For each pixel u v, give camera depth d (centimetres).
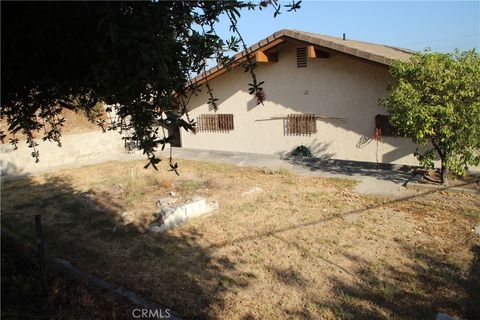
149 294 467
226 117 1421
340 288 470
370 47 1349
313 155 1242
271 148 1338
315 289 471
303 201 805
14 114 368
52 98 339
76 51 202
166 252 594
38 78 263
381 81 1071
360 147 1144
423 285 468
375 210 731
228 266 538
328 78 1170
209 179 1010
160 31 213
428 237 604
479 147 777
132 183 1016
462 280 475
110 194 930
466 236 600
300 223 682
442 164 848
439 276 487
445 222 659
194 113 1495
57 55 220
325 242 599
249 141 1384
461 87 761
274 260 548
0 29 179
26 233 702
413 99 784
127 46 194
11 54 212
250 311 430
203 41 244
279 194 860
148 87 228
